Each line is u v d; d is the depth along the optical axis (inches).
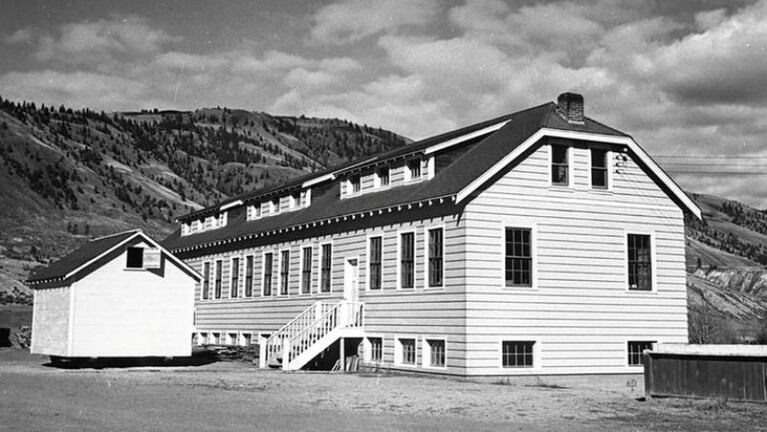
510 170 1055.6
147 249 1254.3
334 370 1219.2
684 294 1163.3
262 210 1632.6
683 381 754.8
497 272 1031.6
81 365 1274.6
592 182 1120.8
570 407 705.6
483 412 663.8
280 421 576.7
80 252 1344.7
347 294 1248.8
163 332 1259.2
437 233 1077.8
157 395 748.6
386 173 1258.0
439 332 1050.7
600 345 1086.4
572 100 1139.9
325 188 1476.4
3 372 1079.6
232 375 1040.2
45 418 561.9
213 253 1731.1
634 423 605.0
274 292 1466.5
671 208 1173.1
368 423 577.6
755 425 596.7
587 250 1095.6
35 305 1354.6
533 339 1042.1
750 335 2507.4
